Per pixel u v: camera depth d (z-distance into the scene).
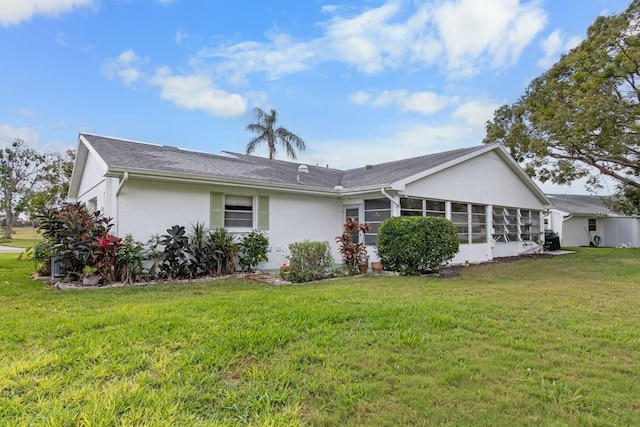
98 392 2.62
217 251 9.10
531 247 17.05
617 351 3.66
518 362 3.32
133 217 8.48
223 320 4.38
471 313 4.98
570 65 15.36
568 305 5.63
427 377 2.99
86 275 7.58
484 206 14.23
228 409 2.49
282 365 3.17
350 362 3.26
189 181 8.89
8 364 3.08
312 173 15.34
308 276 8.53
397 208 10.77
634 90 14.55
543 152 16.53
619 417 2.45
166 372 2.98
